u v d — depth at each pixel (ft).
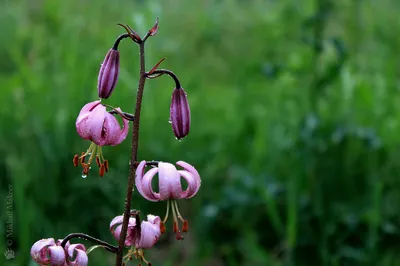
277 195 19.85
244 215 20.24
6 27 27.96
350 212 19.79
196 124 23.77
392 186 21.16
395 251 19.66
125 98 22.49
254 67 23.57
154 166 9.75
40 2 27.09
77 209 20.04
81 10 26.71
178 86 9.80
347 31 27.25
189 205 21.38
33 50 24.50
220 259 19.92
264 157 21.76
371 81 25.18
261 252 18.78
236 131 23.50
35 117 21.35
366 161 21.29
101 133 9.59
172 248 19.45
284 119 22.49
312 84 20.10
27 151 20.52
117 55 9.64
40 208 19.85
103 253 18.70
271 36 26.03
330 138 20.35
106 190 20.10
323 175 20.61
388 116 23.45
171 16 30.78
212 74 29.71
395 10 32.32
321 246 18.89
